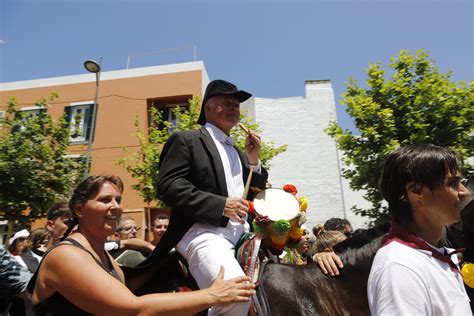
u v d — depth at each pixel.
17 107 15.79
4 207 10.52
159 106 15.48
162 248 2.72
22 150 10.82
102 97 15.59
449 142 8.55
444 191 1.54
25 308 3.25
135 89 15.51
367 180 9.40
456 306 1.38
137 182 14.47
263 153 11.98
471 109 8.48
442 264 1.51
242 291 2.05
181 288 2.63
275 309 2.30
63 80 16.03
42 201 10.93
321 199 14.71
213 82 3.15
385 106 9.17
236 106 3.09
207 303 1.97
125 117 15.29
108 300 1.96
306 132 15.48
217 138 3.02
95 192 2.39
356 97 9.44
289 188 3.12
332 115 15.59
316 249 3.94
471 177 2.34
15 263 2.95
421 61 9.27
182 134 2.86
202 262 2.50
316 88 15.98
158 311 1.94
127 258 3.57
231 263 2.42
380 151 8.83
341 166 14.97
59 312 2.13
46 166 11.12
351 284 2.36
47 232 4.49
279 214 2.78
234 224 2.75
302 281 2.41
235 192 2.92
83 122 15.39
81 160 12.32
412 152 1.60
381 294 1.41
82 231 2.41
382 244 1.66
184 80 15.30
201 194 2.62
